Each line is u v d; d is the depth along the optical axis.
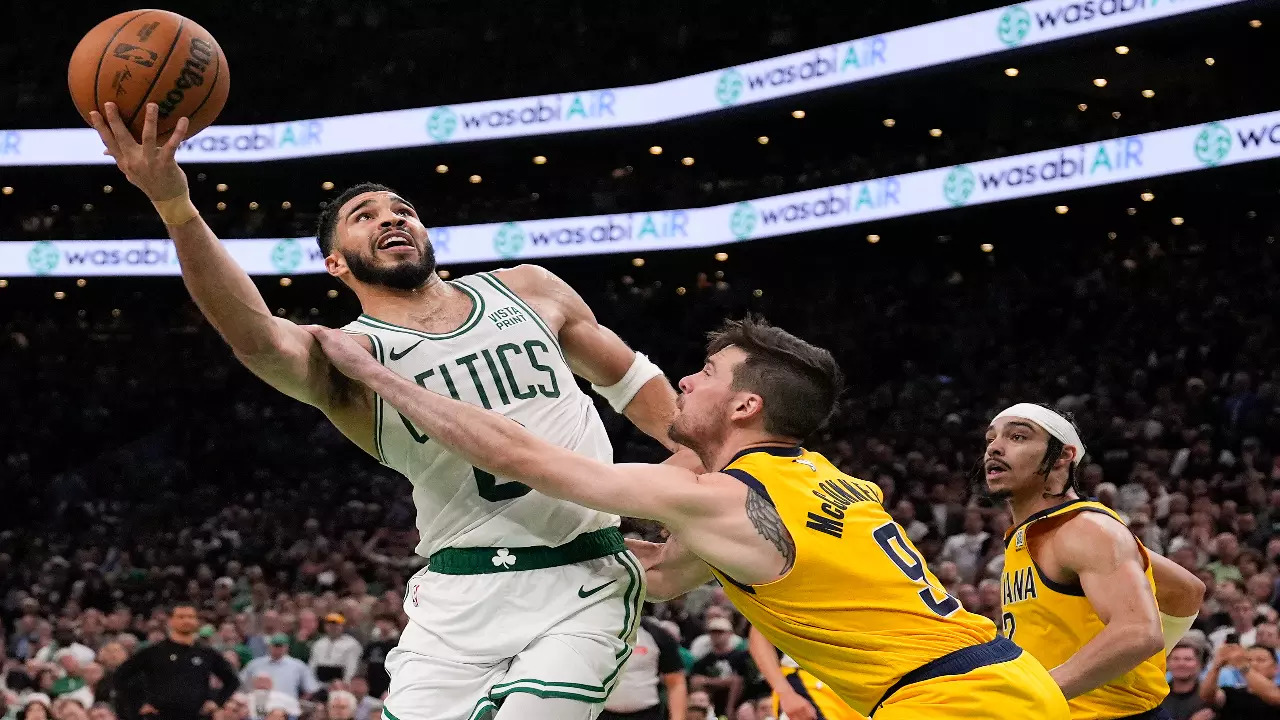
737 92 15.71
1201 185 15.58
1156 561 3.71
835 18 16.72
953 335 15.42
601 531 2.85
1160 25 12.16
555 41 18.86
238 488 17.80
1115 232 17.50
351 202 2.90
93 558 14.77
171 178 2.47
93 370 19.92
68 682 8.59
